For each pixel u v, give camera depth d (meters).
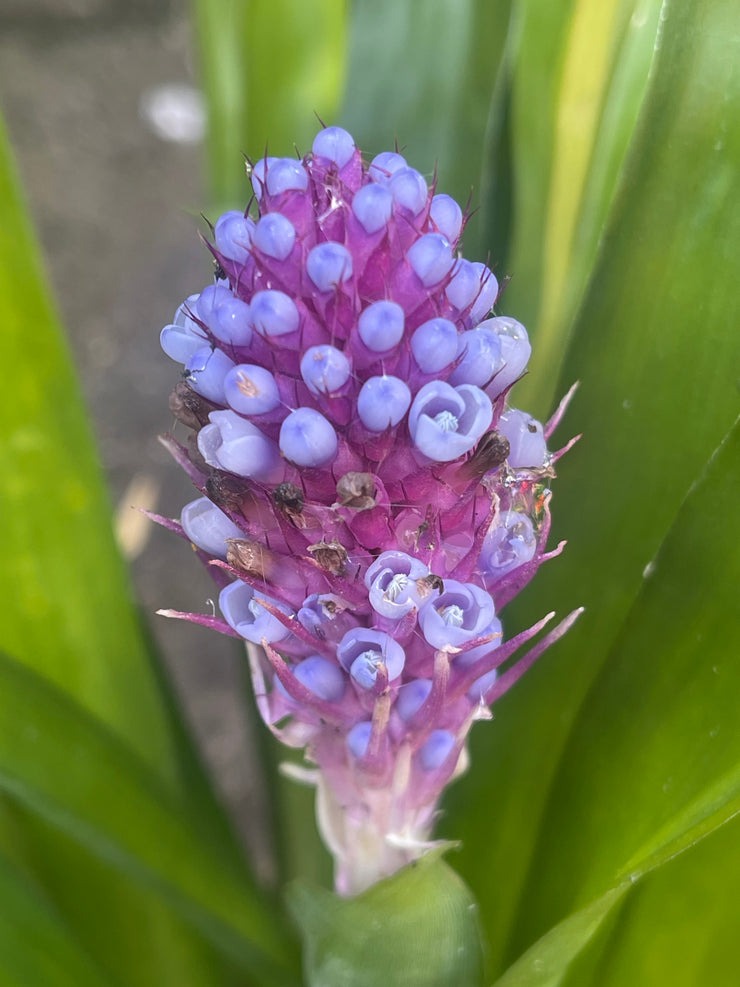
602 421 0.15
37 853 0.18
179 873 0.15
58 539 0.17
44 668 0.17
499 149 0.19
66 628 0.17
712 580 0.12
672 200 0.14
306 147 0.22
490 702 0.11
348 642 0.10
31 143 0.55
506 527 0.10
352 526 0.10
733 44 0.13
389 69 0.20
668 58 0.14
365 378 0.09
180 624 0.36
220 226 0.10
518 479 0.11
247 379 0.09
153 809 0.15
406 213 0.10
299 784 0.21
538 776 0.16
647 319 0.14
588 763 0.13
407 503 0.10
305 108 0.22
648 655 0.13
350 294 0.09
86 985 0.15
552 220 0.20
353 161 0.10
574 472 0.15
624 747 0.13
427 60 0.20
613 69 0.19
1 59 0.60
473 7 0.19
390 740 0.11
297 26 0.22
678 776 0.12
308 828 0.21
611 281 0.15
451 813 0.17
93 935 0.18
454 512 0.10
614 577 0.15
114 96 0.58
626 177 0.14
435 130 0.20
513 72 0.19
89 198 0.52
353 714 0.11
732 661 0.12
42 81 0.59
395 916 0.10
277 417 0.10
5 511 0.17
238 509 0.10
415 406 0.09
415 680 0.11
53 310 0.17
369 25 0.20
